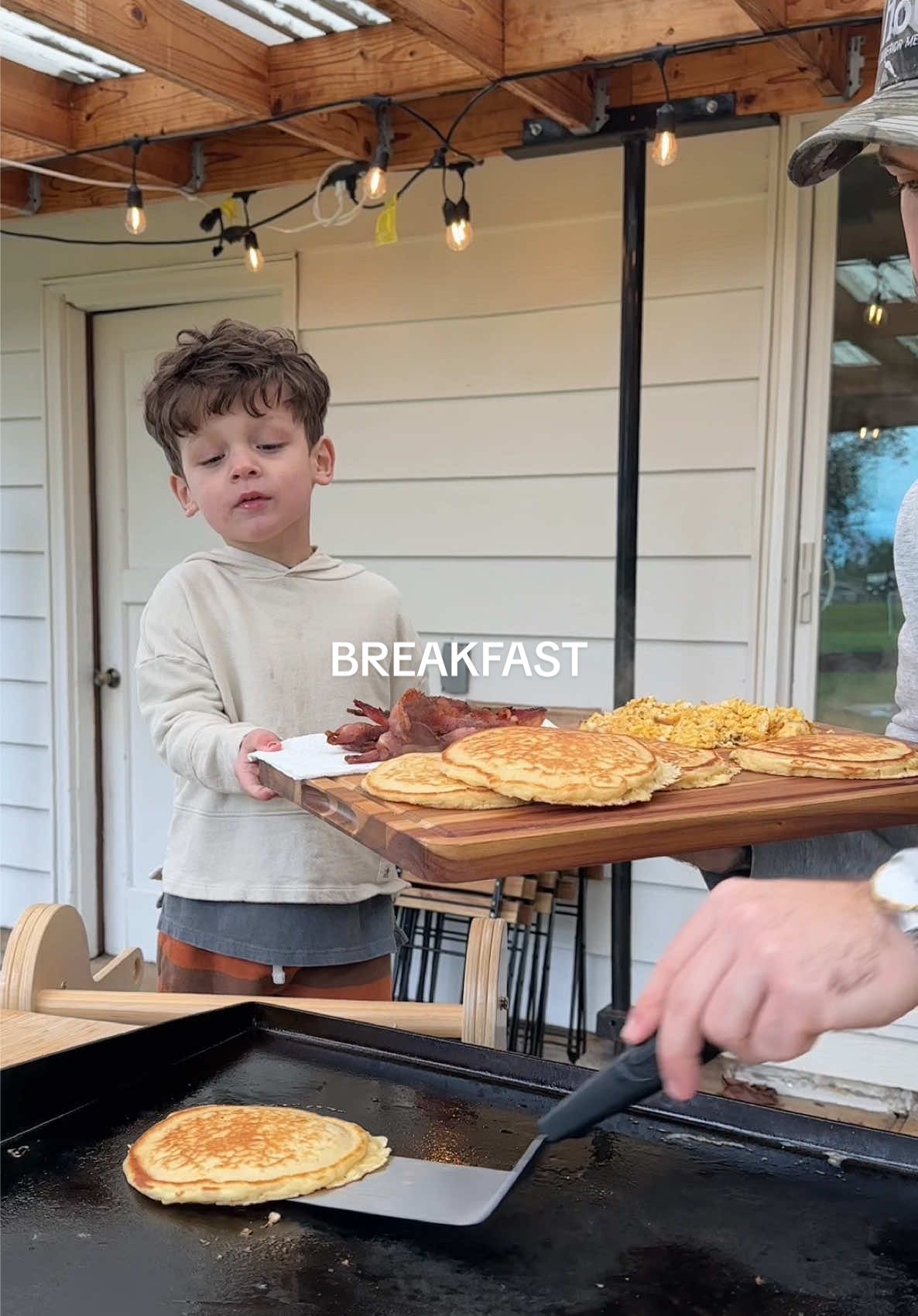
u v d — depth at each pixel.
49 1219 0.80
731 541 2.57
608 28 1.98
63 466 3.39
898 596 2.49
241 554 1.61
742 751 1.40
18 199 3.04
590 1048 2.77
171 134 2.41
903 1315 0.71
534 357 2.74
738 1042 0.62
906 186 0.96
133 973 1.46
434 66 2.11
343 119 2.48
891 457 2.47
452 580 2.90
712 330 2.54
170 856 1.55
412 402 2.89
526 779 1.11
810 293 2.48
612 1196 0.84
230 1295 0.72
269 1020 1.11
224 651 1.55
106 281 3.25
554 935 2.86
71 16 1.81
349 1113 0.96
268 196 2.98
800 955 0.61
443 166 2.29
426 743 1.37
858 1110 2.48
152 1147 0.88
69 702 3.46
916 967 0.61
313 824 1.48
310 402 1.54
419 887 2.83
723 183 2.48
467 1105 0.98
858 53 2.19
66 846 3.50
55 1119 0.94
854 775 1.30
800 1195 0.84
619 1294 0.73
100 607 3.53
